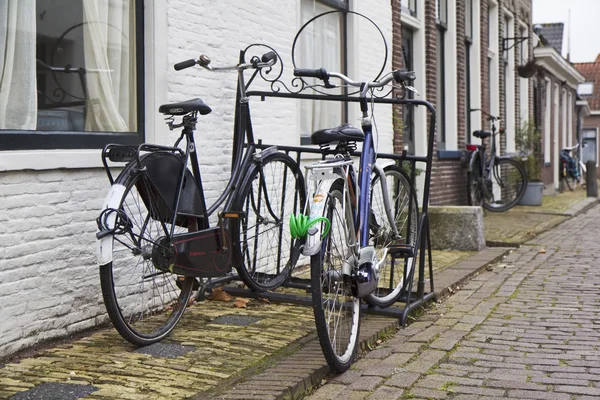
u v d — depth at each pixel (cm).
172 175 395
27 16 401
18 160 366
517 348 404
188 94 507
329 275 357
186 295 423
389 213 458
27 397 305
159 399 305
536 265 695
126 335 368
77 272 407
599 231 1015
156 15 476
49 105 414
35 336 381
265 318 451
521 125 1730
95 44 445
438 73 1169
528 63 1633
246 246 461
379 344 418
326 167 363
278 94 456
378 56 854
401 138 921
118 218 360
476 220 774
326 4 750
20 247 372
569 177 2452
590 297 539
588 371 362
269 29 614
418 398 326
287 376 335
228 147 549
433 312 496
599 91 3984
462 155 1195
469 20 1316
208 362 358
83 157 406
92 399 304
